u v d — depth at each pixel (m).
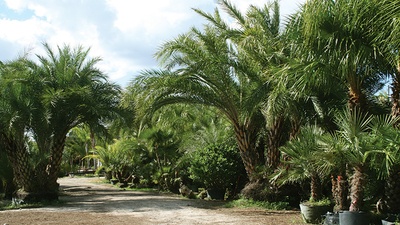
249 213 12.62
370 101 12.38
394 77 9.12
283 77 9.78
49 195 16.33
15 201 15.98
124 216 12.07
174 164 22.44
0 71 16.19
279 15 14.05
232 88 15.01
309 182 13.53
